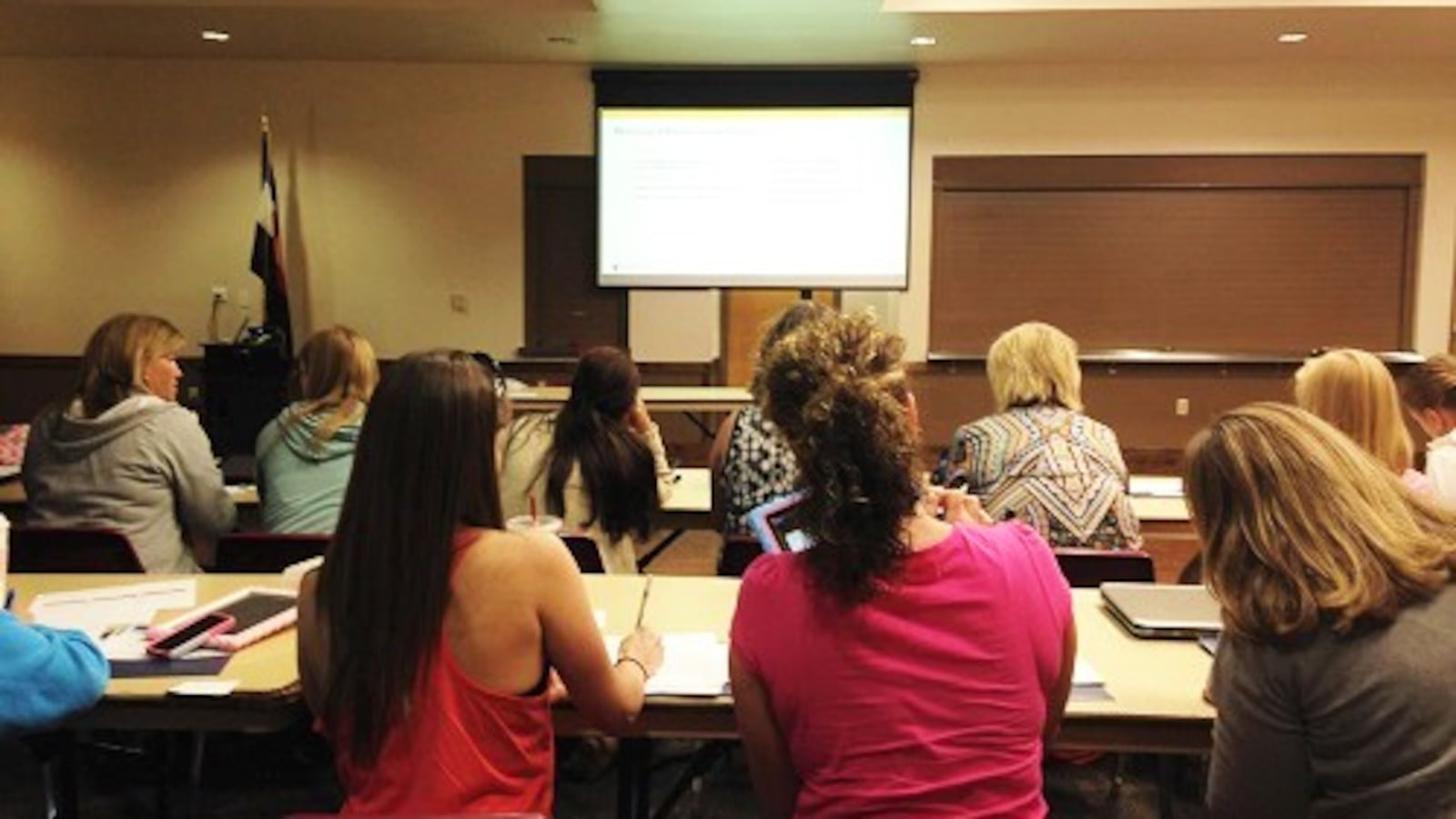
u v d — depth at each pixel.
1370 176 7.21
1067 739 1.71
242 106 7.38
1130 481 3.40
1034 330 2.58
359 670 1.37
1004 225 7.36
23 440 3.84
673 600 2.27
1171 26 5.92
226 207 7.45
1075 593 2.30
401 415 1.39
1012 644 1.27
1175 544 4.70
